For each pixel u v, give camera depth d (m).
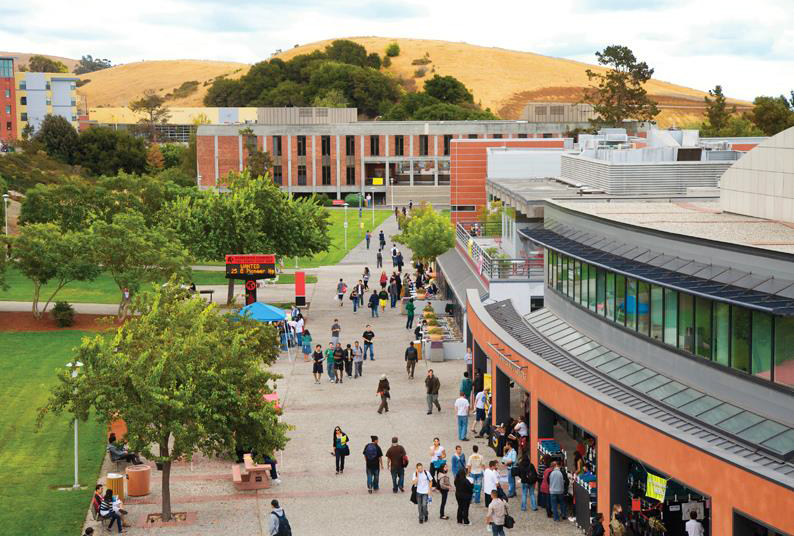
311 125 155.00
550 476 30.47
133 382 29.78
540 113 157.38
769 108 157.38
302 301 69.56
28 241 60.25
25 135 187.38
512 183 68.56
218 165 155.00
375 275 85.88
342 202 152.88
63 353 54.09
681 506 27.47
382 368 52.16
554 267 44.22
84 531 29.45
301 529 30.25
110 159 173.50
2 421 41.50
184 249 65.06
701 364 28.69
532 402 33.22
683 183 54.34
